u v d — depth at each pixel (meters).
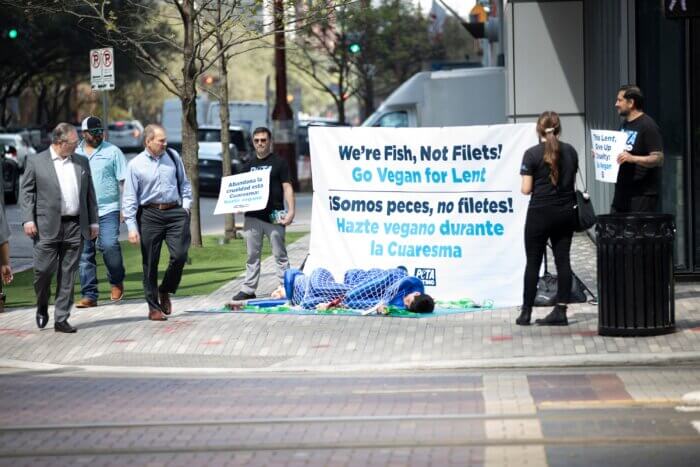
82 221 28.69
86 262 32.91
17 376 24.42
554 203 26.50
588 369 23.02
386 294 29.94
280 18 45.88
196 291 35.47
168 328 28.75
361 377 23.05
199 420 19.53
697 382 21.30
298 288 31.14
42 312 29.30
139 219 29.72
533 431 18.03
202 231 56.97
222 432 18.66
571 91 49.53
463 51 129.00
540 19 49.44
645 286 25.12
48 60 142.62
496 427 18.36
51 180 28.38
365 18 104.25
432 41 120.88
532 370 23.20
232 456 17.25
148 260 29.69
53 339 28.06
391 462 16.58
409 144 31.53
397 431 18.33
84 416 20.12
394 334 26.86
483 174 31.11
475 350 24.81
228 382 22.91
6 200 79.69
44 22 129.38
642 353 23.58
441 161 31.34
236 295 32.53
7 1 46.25
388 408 19.95
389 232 31.81
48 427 19.38
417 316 29.09
